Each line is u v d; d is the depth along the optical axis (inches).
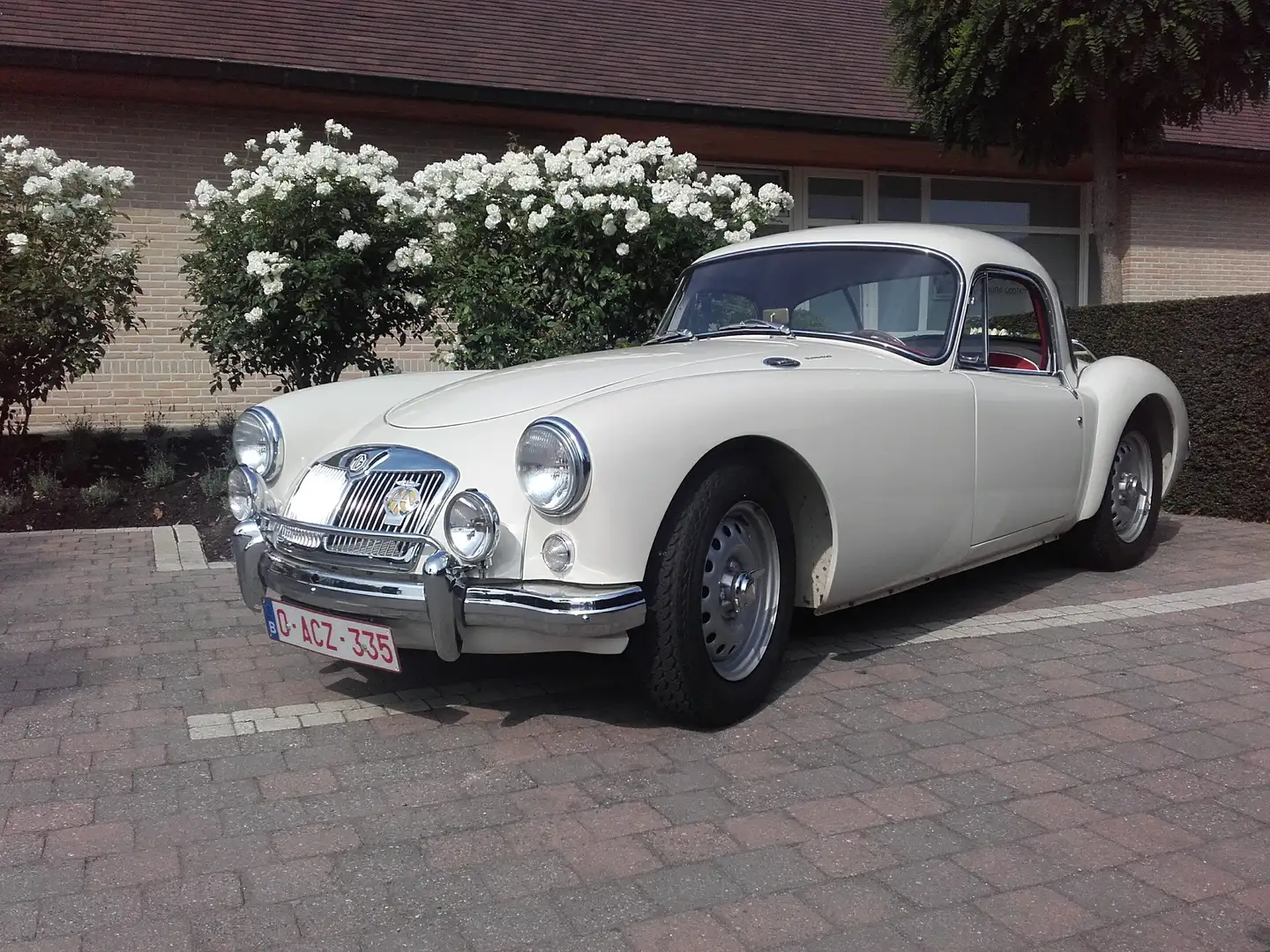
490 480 119.8
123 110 370.0
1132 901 89.1
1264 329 255.9
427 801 108.6
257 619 176.6
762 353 149.5
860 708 134.0
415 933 85.0
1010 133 358.6
